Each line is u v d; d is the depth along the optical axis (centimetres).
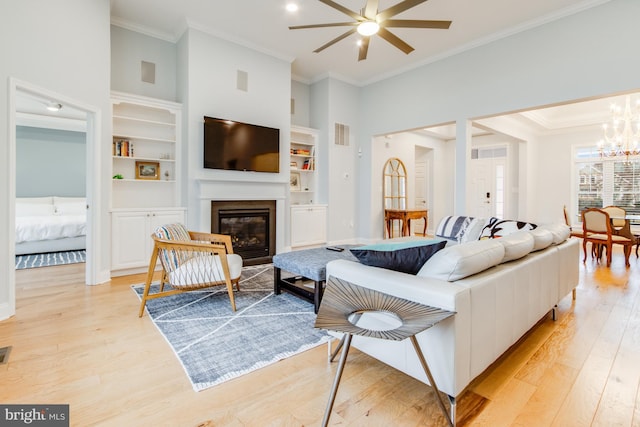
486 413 149
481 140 800
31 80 266
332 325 122
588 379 176
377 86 588
